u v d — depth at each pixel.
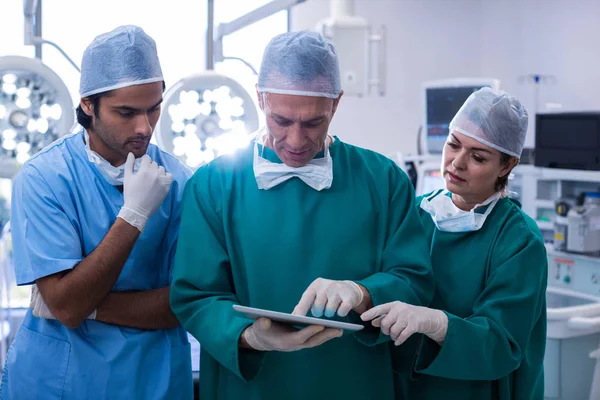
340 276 1.40
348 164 1.46
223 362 1.30
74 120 2.02
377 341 1.35
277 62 1.30
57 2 4.12
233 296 1.39
